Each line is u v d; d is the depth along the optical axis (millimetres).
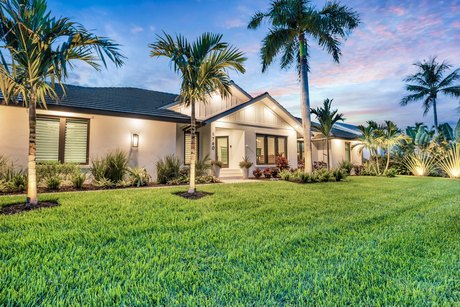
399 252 3020
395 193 7965
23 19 4539
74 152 8852
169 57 6648
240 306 1888
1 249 2852
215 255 2857
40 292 2023
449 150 15906
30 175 4992
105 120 9398
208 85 7094
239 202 5953
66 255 2736
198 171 10500
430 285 2262
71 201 5559
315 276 2363
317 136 16688
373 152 19000
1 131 7633
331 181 11500
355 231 3883
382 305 1970
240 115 13422
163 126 10539
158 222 4137
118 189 7715
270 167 14516
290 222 4359
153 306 1889
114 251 2881
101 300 1932
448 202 6531
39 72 4801
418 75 26719
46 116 8383
